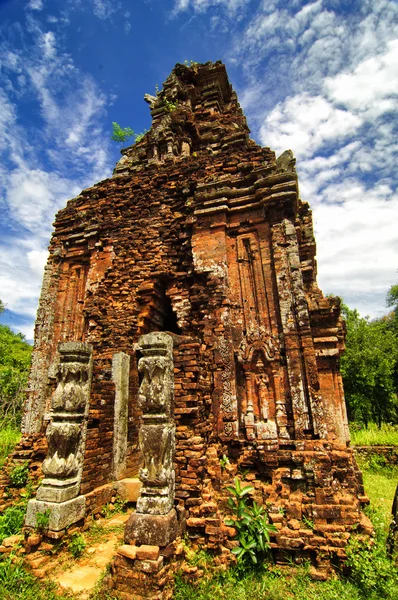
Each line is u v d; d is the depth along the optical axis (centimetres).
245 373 677
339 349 870
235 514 542
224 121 1124
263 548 484
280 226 733
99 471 628
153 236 910
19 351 3153
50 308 973
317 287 945
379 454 1313
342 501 523
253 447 616
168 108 1109
